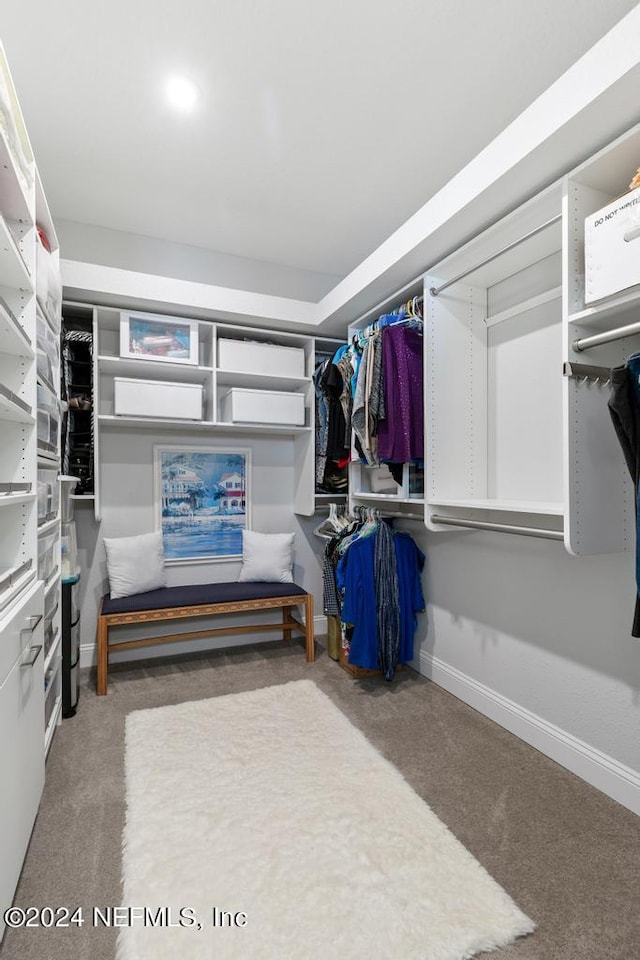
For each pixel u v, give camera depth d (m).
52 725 2.09
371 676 2.90
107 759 2.02
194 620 3.36
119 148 2.17
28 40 1.61
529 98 1.89
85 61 1.70
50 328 2.09
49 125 2.02
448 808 1.72
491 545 2.41
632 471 1.42
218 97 1.87
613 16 1.54
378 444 2.51
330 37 1.61
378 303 2.79
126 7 1.50
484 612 2.45
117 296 2.72
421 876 1.41
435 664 2.81
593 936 1.24
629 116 1.35
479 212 1.86
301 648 3.41
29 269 1.62
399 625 2.74
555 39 1.62
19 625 1.35
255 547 3.43
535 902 1.33
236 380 3.33
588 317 1.54
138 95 1.86
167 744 2.12
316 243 3.09
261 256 3.28
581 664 1.94
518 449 2.29
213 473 3.45
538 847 1.54
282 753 2.06
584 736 1.92
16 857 1.30
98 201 2.62
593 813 1.71
